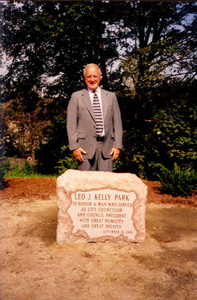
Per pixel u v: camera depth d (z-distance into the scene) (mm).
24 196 5824
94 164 3900
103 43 10422
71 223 3402
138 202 3402
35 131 20766
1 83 11531
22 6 10125
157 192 6184
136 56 8461
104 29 10172
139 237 3465
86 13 8484
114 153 3971
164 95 9469
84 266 2887
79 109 3828
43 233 3775
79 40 9055
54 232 3816
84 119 3812
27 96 12125
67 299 2318
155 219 4414
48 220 4316
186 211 4887
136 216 3430
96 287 2504
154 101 9719
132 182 3393
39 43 10195
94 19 9250
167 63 9336
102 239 3449
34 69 10820
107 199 3396
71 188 3363
